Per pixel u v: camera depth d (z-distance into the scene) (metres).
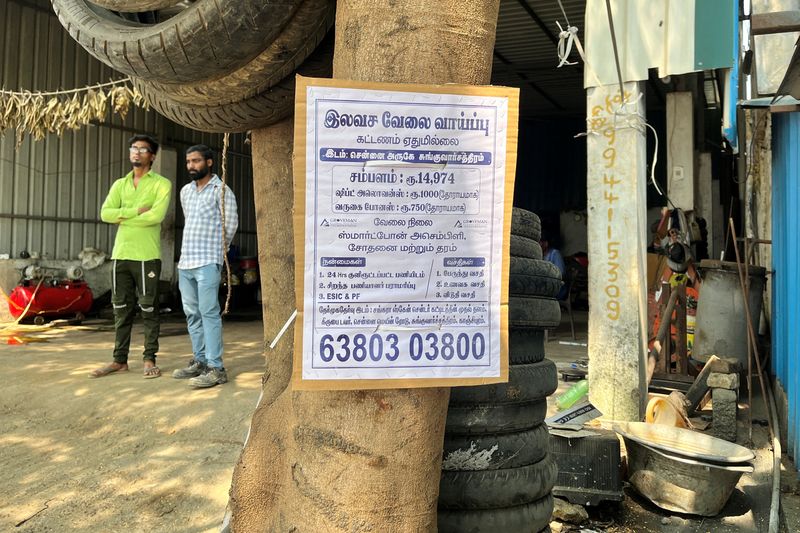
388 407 1.62
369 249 1.60
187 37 1.79
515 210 2.54
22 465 3.94
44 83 10.65
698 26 4.43
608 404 4.73
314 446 1.66
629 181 4.69
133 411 4.77
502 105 1.63
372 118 1.58
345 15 1.68
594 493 3.19
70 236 11.08
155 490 3.57
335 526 1.61
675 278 6.06
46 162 10.71
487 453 2.26
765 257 7.18
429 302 1.63
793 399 3.94
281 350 2.44
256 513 2.14
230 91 2.03
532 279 2.42
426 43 1.61
